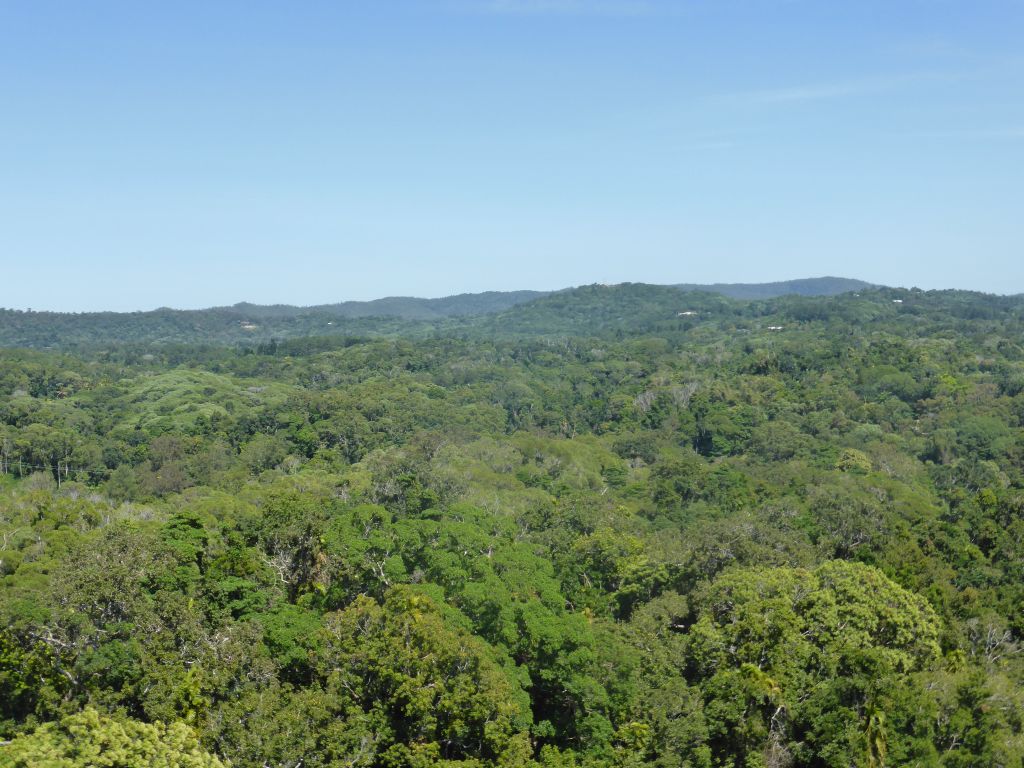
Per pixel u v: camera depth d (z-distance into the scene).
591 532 76.81
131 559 51.44
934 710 50.56
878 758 48.34
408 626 49.09
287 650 48.81
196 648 46.72
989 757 49.09
